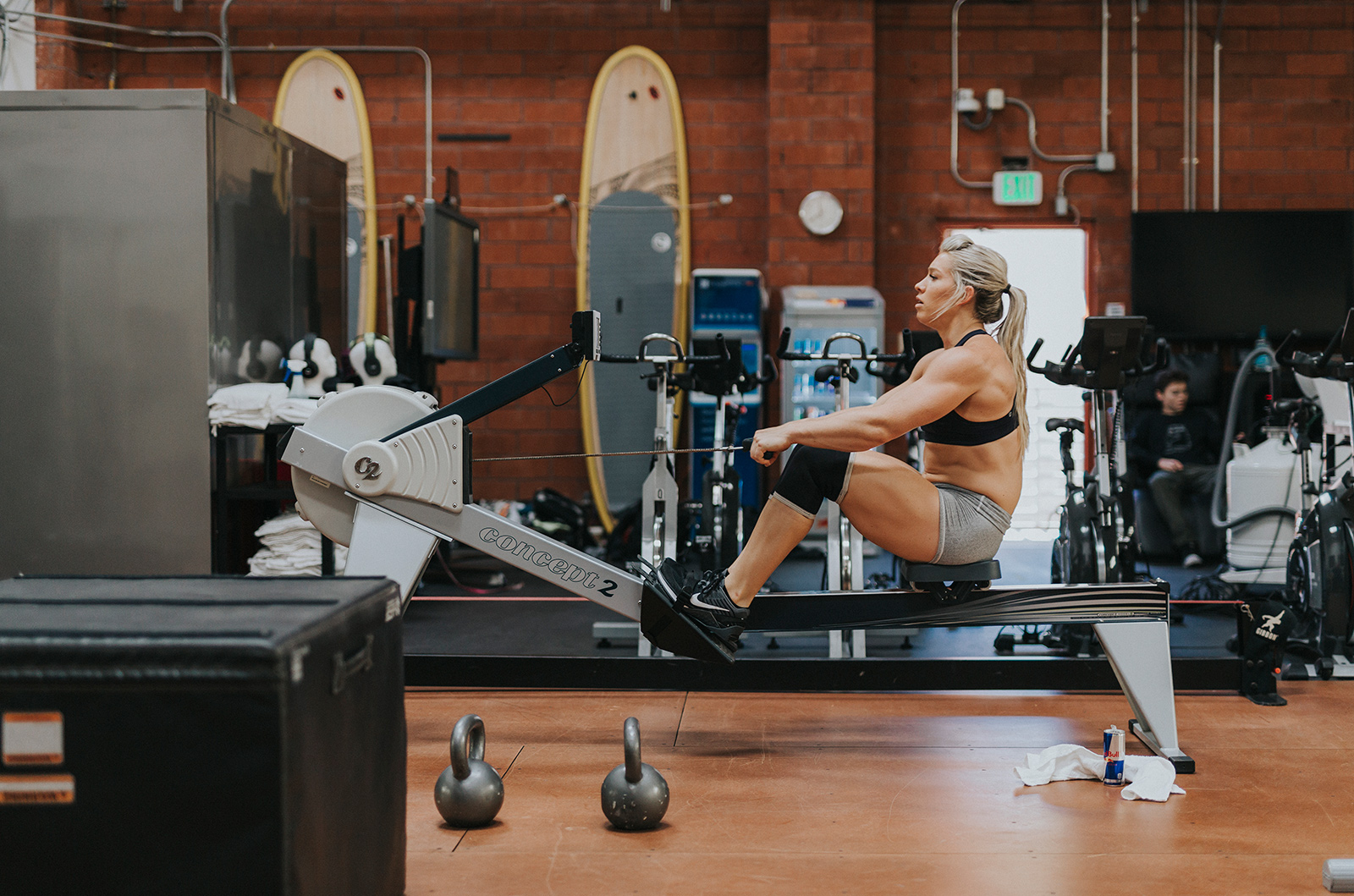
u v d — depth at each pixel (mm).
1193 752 2746
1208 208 7062
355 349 4711
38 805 1381
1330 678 3521
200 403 3945
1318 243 6891
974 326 2713
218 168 4000
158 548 3980
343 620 1590
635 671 3291
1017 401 2719
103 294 3938
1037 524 6996
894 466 2582
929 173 7074
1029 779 2521
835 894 1906
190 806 1377
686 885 1949
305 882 1434
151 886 1382
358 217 6832
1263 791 2461
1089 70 7008
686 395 6512
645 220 6715
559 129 7047
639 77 6738
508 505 6398
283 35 7039
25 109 3906
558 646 3965
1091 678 3191
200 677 1363
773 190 6750
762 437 2523
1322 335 6902
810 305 6355
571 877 1983
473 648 3920
